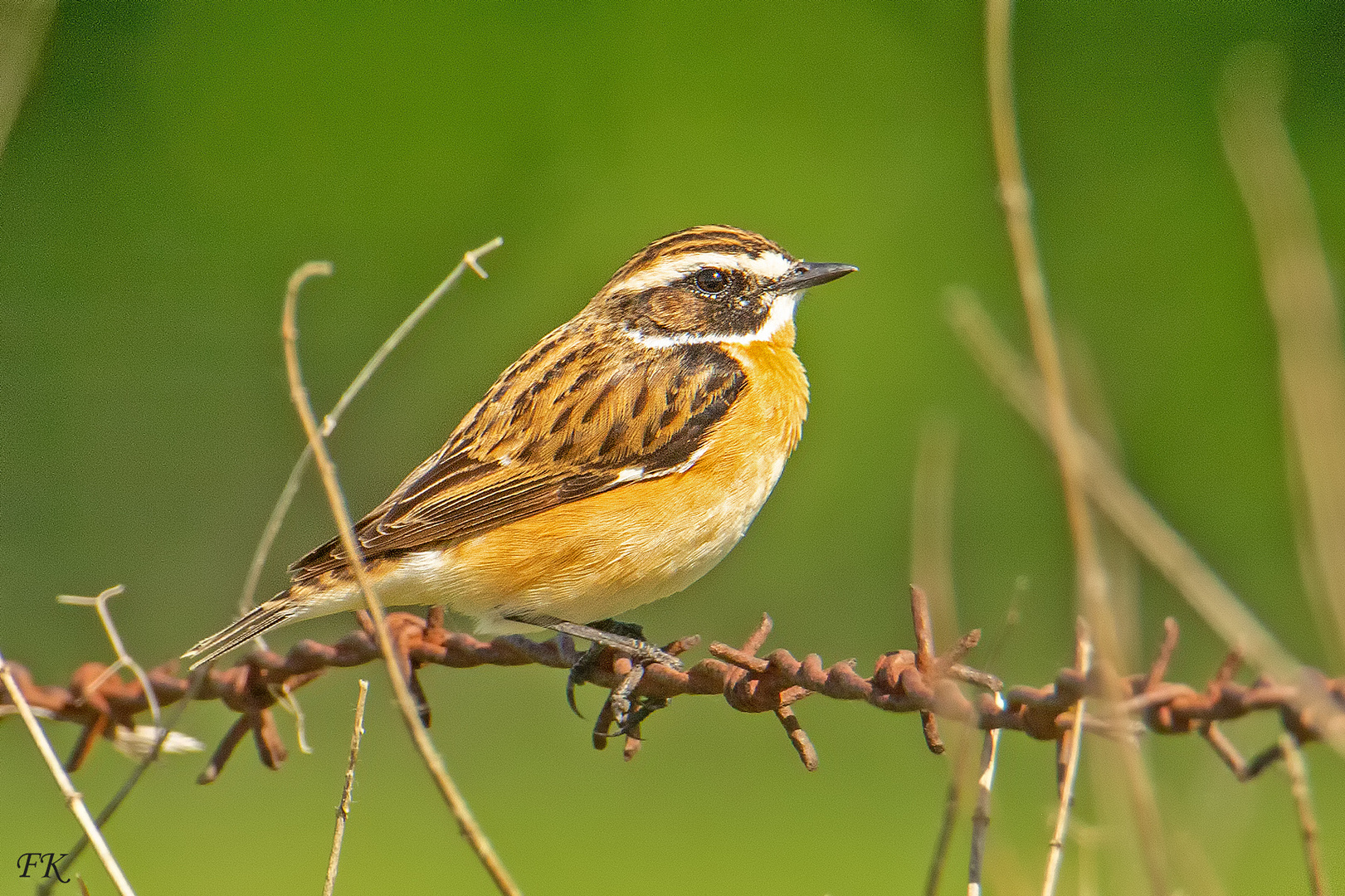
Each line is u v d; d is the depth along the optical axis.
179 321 16.84
